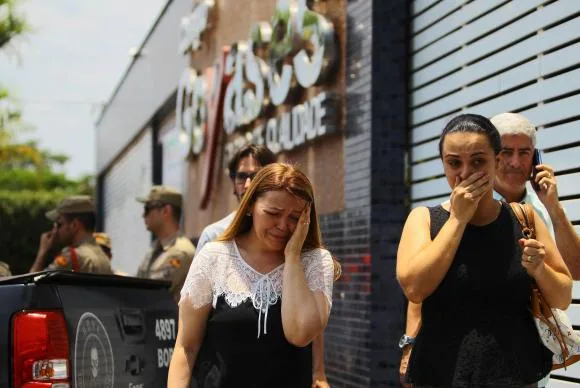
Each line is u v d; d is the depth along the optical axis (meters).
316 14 8.59
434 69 7.16
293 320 3.45
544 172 3.88
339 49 8.45
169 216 6.79
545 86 5.61
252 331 3.50
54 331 4.02
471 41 6.58
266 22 10.88
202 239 5.16
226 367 3.49
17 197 22.23
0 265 6.04
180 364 3.57
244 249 3.65
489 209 3.39
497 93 6.18
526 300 3.38
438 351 3.35
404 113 7.63
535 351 3.36
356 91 7.96
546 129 5.58
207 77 13.59
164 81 18.03
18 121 22.25
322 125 8.41
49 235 7.57
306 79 8.88
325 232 8.59
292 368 3.52
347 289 7.96
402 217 7.54
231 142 12.27
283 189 3.51
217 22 13.75
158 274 6.62
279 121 10.09
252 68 10.69
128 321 4.67
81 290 4.31
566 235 3.81
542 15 5.66
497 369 3.27
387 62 7.65
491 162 3.31
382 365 7.37
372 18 7.67
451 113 6.85
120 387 4.52
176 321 5.20
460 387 3.28
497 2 6.22
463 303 3.34
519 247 3.37
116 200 26.95
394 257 7.48
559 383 5.26
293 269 3.50
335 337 8.26
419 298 3.34
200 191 14.23
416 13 7.54
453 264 3.34
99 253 6.82
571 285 3.42
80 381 4.14
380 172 7.55
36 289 4.03
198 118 14.16
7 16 18.28
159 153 20.06
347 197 8.09
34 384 3.94
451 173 3.34
